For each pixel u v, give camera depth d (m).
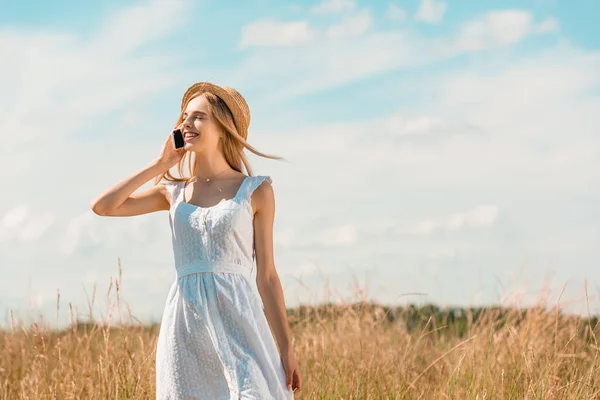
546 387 4.79
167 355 3.50
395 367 5.46
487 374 5.12
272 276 3.63
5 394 5.16
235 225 3.53
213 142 3.72
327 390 5.17
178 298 3.53
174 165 3.76
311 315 6.60
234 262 3.54
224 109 3.75
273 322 3.59
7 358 5.75
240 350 3.41
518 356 5.43
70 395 4.78
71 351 5.38
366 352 5.78
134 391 4.67
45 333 5.38
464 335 6.27
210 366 3.45
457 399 4.93
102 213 3.64
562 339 5.70
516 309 6.34
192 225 3.55
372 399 5.06
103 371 4.81
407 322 7.14
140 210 3.78
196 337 3.46
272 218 3.67
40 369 5.22
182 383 3.45
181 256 3.58
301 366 5.72
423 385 5.32
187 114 3.75
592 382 4.93
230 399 3.39
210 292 3.48
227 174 3.74
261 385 3.37
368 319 6.50
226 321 3.46
